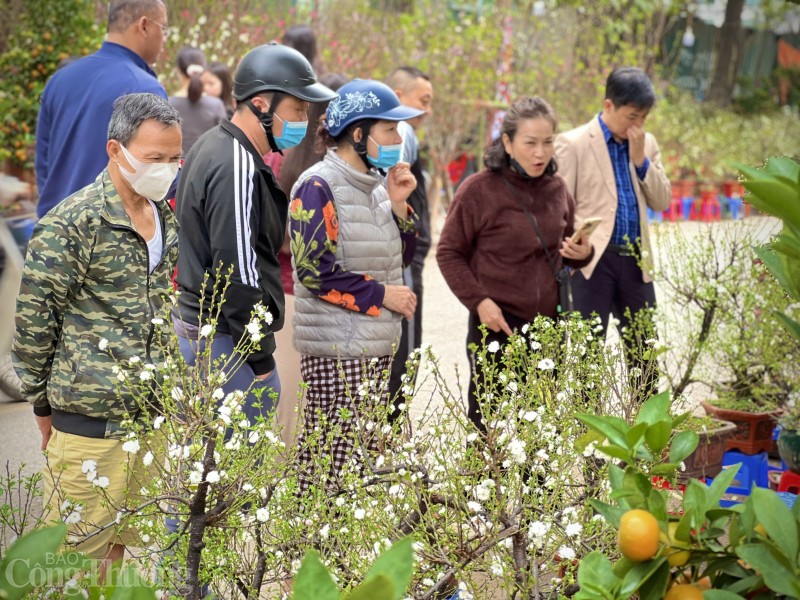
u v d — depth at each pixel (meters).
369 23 13.87
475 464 3.10
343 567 2.93
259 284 3.75
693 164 18.03
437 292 10.41
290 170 4.91
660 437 1.78
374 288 4.08
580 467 3.23
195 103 7.32
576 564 2.90
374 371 4.07
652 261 5.54
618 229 5.48
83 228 3.14
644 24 19.33
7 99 10.17
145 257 3.27
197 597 2.91
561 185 4.94
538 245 4.79
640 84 5.31
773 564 1.61
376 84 4.08
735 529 1.71
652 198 5.55
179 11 11.51
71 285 3.16
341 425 3.97
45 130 5.08
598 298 5.45
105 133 4.87
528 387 3.30
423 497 3.01
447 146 12.91
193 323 3.77
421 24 13.71
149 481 3.42
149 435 3.37
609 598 1.70
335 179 4.06
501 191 4.79
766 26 27.42
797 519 1.67
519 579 2.89
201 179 3.72
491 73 13.62
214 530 2.99
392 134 4.08
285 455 3.27
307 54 6.48
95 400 3.21
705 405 5.54
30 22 10.59
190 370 3.12
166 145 3.15
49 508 3.07
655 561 1.69
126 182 3.21
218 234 3.65
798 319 5.02
